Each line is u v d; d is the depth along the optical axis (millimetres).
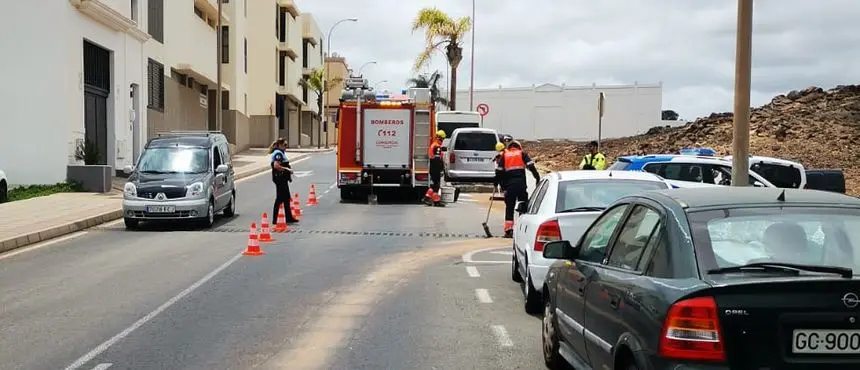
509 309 9711
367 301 10086
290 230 17875
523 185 17125
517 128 68500
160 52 34625
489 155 29266
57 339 8023
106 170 24438
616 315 4984
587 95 66500
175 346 7781
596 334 5426
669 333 4184
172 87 37031
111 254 13969
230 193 20547
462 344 7980
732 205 4875
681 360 4117
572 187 9727
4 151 23375
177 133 20375
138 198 17641
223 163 20312
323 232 17609
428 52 45125
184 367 7059
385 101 25031
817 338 4059
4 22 23312
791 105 44562
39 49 23781
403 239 16609
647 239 5098
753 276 4285
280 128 66938
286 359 7348
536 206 10305
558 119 67312
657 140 41750
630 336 4664
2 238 14641
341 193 26156
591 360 5625
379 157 25031
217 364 7160
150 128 33125
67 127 24578
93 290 10664
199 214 17781
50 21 23922
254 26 60906
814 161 32906
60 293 10445
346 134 25172
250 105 61000
